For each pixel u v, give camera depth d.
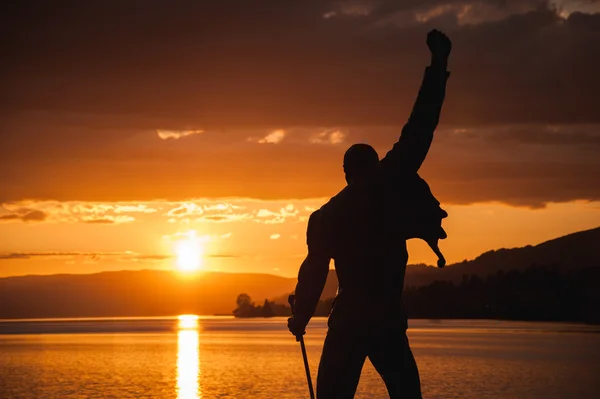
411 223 5.54
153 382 60.31
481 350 104.25
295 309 5.69
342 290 5.61
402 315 5.59
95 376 66.38
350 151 5.77
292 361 84.12
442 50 5.58
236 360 86.56
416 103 5.56
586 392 50.62
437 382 58.47
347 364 5.48
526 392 51.03
